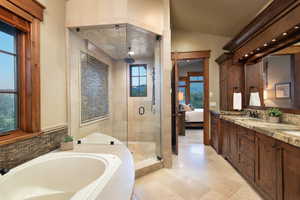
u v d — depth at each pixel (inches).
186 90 299.1
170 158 109.0
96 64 125.1
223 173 100.8
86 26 91.6
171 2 123.5
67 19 91.0
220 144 135.0
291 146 56.1
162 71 108.9
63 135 86.4
